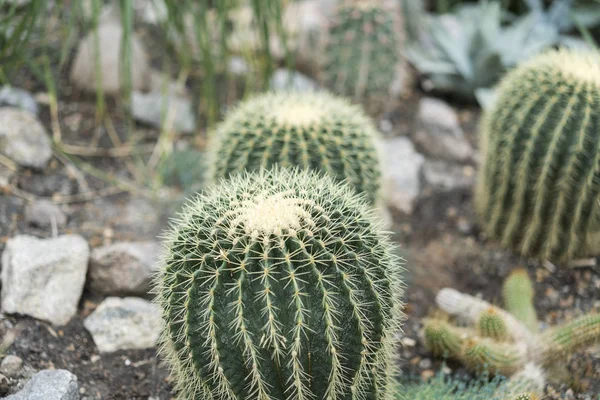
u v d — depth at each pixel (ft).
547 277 4.81
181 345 3.31
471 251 5.04
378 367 3.40
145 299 4.42
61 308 4.18
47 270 4.21
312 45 6.52
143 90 5.96
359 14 5.84
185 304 3.20
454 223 5.30
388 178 5.46
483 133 4.95
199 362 3.25
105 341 4.10
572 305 4.62
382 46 5.90
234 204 3.28
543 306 4.62
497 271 4.89
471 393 3.95
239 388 3.22
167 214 5.01
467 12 7.06
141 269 4.38
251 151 4.12
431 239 5.17
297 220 3.18
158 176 5.24
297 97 4.40
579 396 3.97
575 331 3.93
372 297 3.24
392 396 3.64
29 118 5.16
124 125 5.67
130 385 3.96
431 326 4.14
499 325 4.04
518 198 4.65
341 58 5.96
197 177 5.20
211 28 6.42
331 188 3.41
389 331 3.37
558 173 4.46
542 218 4.65
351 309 3.18
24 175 5.05
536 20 6.84
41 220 4.72
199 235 3.25
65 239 4.43
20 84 5.72
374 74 5.97
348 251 3.20
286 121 4.12
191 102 5.99
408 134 6.05
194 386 3.40
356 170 4.17
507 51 6.31
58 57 5.94
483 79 6.29
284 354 3.16
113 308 4.19
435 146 5.94
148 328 4.17
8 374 3.81
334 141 4.10
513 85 4.60
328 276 3.15
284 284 3.12
